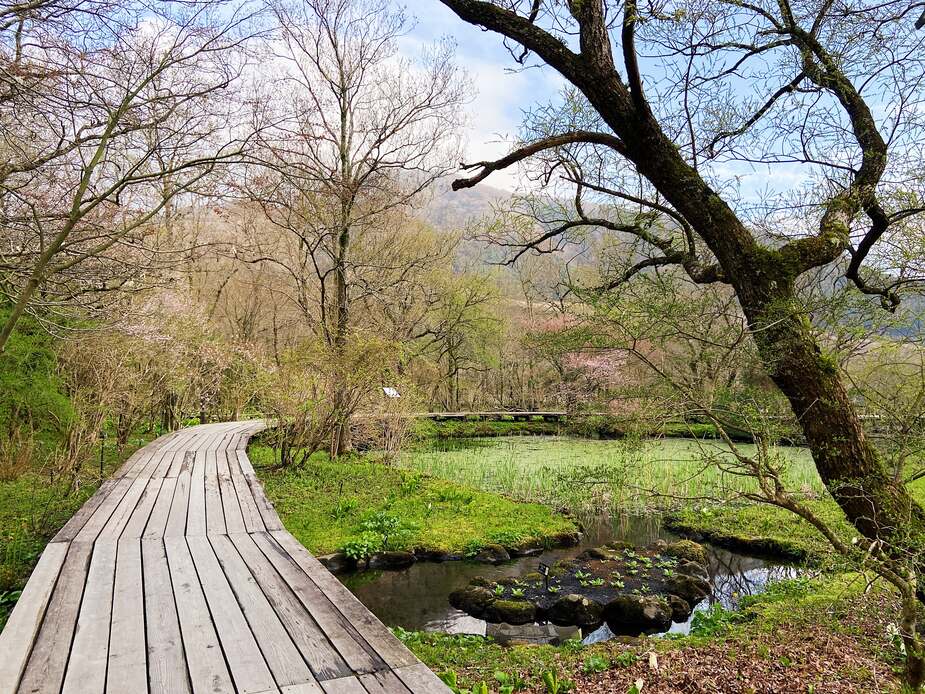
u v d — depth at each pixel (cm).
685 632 602
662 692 389
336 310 1384
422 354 2069
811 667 417
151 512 551
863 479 333
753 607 581
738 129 417
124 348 988
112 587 356
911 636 323
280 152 666
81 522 512
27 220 548
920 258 356
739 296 354
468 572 760
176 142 616
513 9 388
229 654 268
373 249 1761
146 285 670
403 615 635
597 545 875
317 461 1234
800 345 335
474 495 1064
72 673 250
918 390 358
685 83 414
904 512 332
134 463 833
